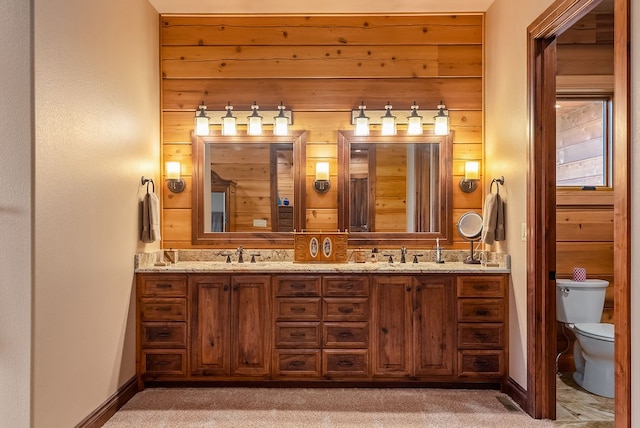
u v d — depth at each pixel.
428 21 3.53
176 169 3.46
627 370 1.67
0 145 1.92
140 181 3.11
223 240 3.51
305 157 3.53
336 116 3.54
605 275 3.40
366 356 3.00
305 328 3.00
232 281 3.00
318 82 3.54
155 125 3.41
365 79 3.54
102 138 2.54
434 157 3.52
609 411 2.71
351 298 3.00
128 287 2.89
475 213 3.40
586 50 3.40
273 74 3.54
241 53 3.54
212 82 3.54
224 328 3.00
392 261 3.35
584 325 3.14
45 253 2.00
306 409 2.70
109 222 2.62
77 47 2.27
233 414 2.63
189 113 3.55
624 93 1.70
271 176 3.54
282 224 3.53
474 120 3.52
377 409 2.71
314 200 3.54
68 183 2.18
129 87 2.93
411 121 3.46
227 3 3.32
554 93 2.60
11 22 1.92
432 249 3.49
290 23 3.54
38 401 1.94
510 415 2.64
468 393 2.96
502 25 3.11
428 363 2.99
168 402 2.80
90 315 2.39
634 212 1.66
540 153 2.60
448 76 3.53
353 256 3.47
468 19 3.52
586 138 3.57
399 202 3.52
